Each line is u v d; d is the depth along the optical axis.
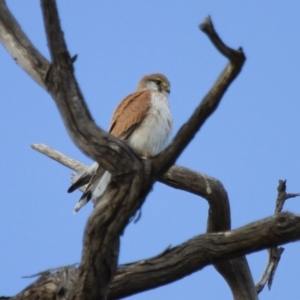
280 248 12.41
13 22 8.58
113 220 8.21
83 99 8.11
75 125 8.08
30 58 8.35
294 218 9.50
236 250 9.60
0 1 8.68
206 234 9.78
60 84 8.02
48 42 7.93
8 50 8.53
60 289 9.10
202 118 7.77
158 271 9.54
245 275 12.24
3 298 9.50
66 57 7.96
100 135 8.06
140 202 8.41
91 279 8.61
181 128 7.95
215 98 7.57
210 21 6.92
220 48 7.09
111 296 9.52
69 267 9.52
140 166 8.12
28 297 9.19
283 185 11.38
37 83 8.41
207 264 9.71
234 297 12.41
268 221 9.54
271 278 12.41
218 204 12.86
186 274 9.67
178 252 9.62
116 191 8.17
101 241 8.31
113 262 8.55
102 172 11.41
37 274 9.48
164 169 8.24
